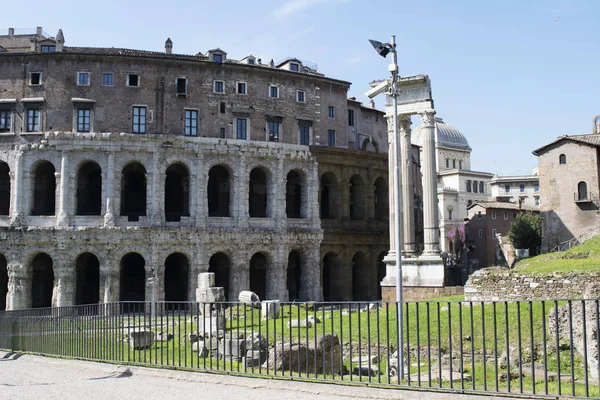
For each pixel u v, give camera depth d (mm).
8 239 67688
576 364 25531
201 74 75125
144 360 25562
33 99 70625
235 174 73688
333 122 84125
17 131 70500
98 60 71938
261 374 21781
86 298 74500
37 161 69625
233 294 71562
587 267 39531
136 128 72125
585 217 81562
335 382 19562
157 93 73125
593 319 24656
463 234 132750
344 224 81875
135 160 70000
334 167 82062
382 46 28703
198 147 71688
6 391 20797
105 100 71812
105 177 69125
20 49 80688
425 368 27109
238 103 76500
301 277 78062
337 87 85062
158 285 68375
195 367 24703
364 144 90875
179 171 76625
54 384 22156
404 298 55938
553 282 36906
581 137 86062
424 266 55562
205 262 70438
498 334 29984
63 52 70812
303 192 79062
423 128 56938
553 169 84812
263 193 82062
